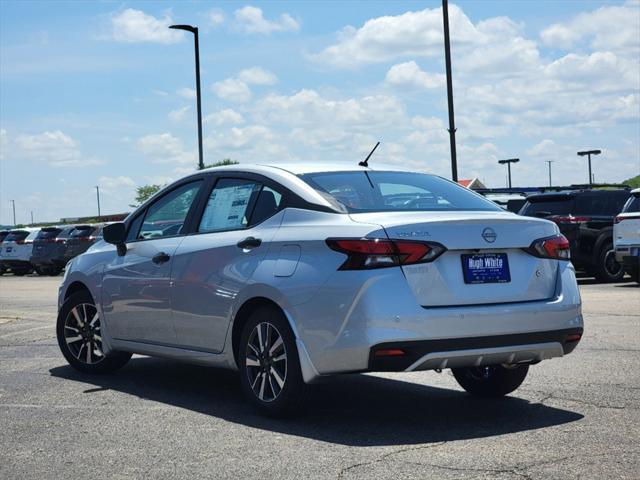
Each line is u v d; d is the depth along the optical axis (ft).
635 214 52.65
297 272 18.48
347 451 16.29
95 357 25.81
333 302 17.70
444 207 19.81
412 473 14.70
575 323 18.95
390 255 17.43
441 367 17.70
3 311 47.29
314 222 18.90
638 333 31.30
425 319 17.26
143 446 16.99
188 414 19.93
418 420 18.88
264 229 19.93
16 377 25.35
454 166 69.46
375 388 22.80
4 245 114.42
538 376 23.53
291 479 14.56
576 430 17.52
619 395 20.84
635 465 14.88
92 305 25.64
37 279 98.48
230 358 20.43
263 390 19.43
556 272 19.10
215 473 15.03
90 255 25.93
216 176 22.38
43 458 16.24
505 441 16.78
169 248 22.50
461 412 19.63
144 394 22.49
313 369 18.08
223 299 20.34
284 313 18.74
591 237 58.95
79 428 18.65
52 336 34.83
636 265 53.31
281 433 17.85
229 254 20.40
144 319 23.24
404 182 20.74
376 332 17.15
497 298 18.15
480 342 17.74
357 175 20.53
